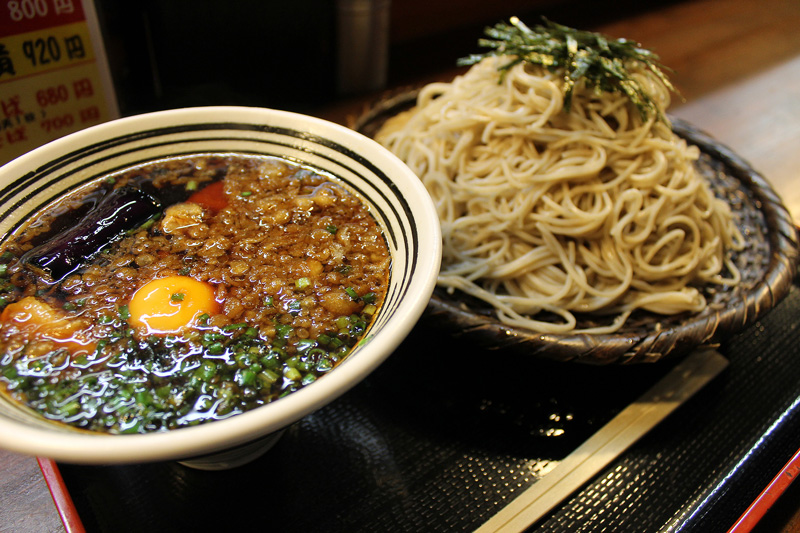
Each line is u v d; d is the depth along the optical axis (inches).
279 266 12.4
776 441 14.4
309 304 11.7
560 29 19.6
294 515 12.8
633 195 18.3
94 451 7.9
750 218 19.9
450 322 14.4
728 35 35.0
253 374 10.5
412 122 21.5
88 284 11.8
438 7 31.6
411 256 11.3
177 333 11.2
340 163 13.8
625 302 18.4
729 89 29.6
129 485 12.9
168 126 13.9
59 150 12.7
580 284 18.2
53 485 12.0
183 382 10.4
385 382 15.4
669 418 15.0
